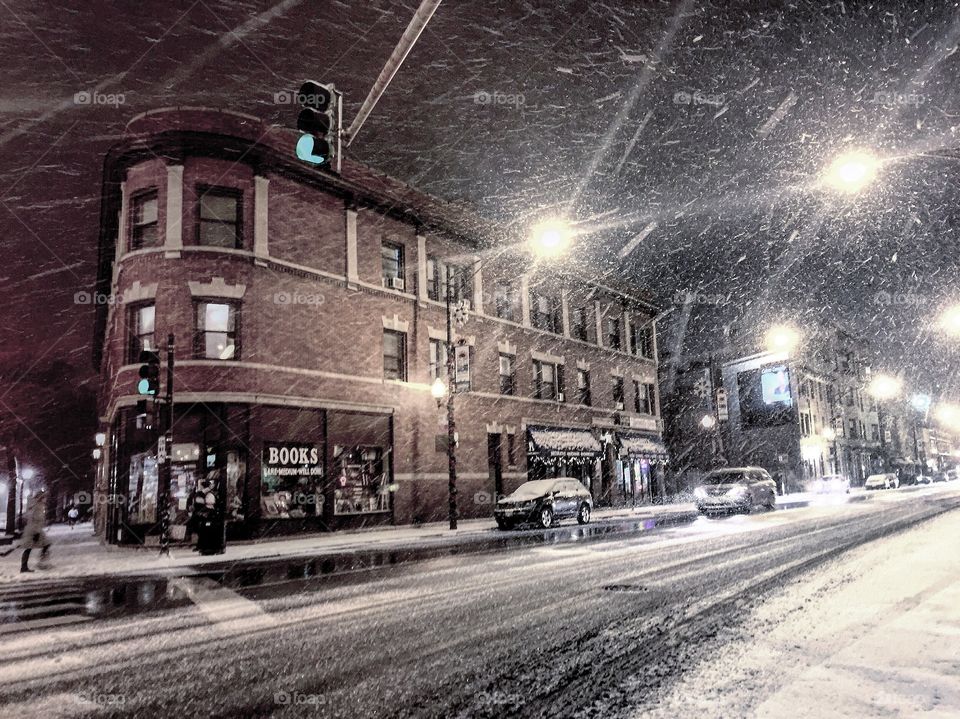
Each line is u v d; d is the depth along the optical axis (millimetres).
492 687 4754
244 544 18516
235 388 19578
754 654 5203
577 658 5398
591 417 34094
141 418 19922
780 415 48500
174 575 12844
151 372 15562
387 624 7062
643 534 17078
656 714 4000
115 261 25859
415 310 25500
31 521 13984
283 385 20656
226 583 11281
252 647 6293
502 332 29422
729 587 8422
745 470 25125
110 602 9727
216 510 16203
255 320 20297
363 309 23531
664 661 5160
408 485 24109
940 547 11383
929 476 69375
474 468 26766
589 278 35219
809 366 53062
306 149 7277
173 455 19250
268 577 11836
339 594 9336
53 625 7969
